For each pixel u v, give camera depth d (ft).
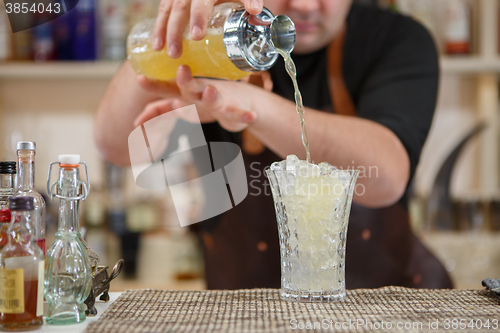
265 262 5.14
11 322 2.18
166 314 2.42
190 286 6.30
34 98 7.22
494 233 6.52
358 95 5.20
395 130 4.31
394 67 4.86
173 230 6.57
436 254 6.34
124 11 6.63
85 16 6.65
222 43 2.85
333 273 2.64
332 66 5.16
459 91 7.14
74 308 2.33
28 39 6.70
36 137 7.16
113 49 6.59
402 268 5.16
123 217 6.53
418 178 7.13
